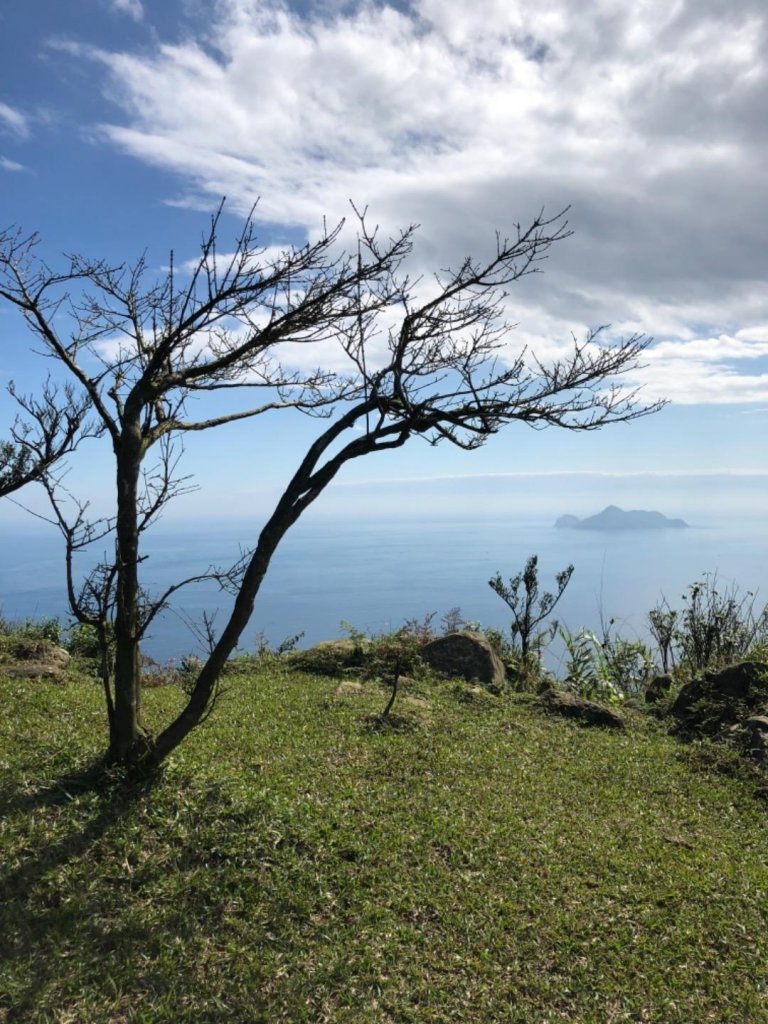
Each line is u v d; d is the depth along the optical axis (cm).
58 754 645
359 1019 416
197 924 471
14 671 993
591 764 852
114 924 457
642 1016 444
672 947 507
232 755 737
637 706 1202
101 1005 398
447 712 1005
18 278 589
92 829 536
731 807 760
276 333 581
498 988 455
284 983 434
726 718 995
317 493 606
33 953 422
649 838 665
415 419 602
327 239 555
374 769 750
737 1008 454
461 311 602
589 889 567
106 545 600
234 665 1265
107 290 654
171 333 573
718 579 1398
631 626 1474
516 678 1312
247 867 528
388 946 477
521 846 619
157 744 604
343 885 530
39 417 726
